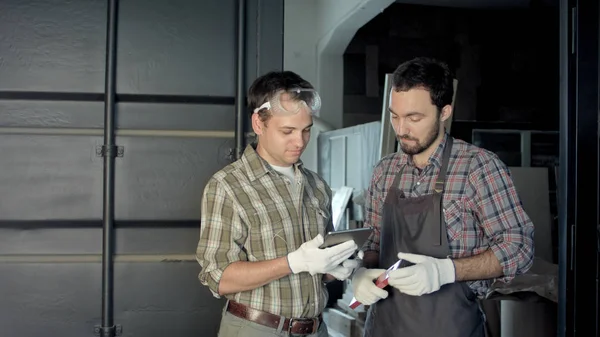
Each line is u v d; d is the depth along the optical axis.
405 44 6.27
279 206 1.78
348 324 4.11
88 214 2.23
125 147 2.25
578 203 2.12
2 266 2.20
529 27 6.29
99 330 2.24
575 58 2.12
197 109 2.29
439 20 6.28
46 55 2.21
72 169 2.23
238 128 2.28
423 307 1.81
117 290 2.25
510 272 1.75
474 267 1.74
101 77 2.23
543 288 3.09
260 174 1.79
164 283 2.27
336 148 5.36
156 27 2.26
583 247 2.11
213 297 2.29
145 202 2.26
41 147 2.22
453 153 1.86
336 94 6.20
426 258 1.74
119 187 2.25
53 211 2.22
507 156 5.20
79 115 2.23
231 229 1.73
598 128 2.12
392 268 1.78
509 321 3.14
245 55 2.29
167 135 2.28
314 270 1.63
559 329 2.18
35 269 2.21
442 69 1.82
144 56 2.25
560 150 2.21
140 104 2.27
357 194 4.70
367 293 1.82
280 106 1.71
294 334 1.74
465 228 1.82
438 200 1.82
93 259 2.24
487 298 3.17
